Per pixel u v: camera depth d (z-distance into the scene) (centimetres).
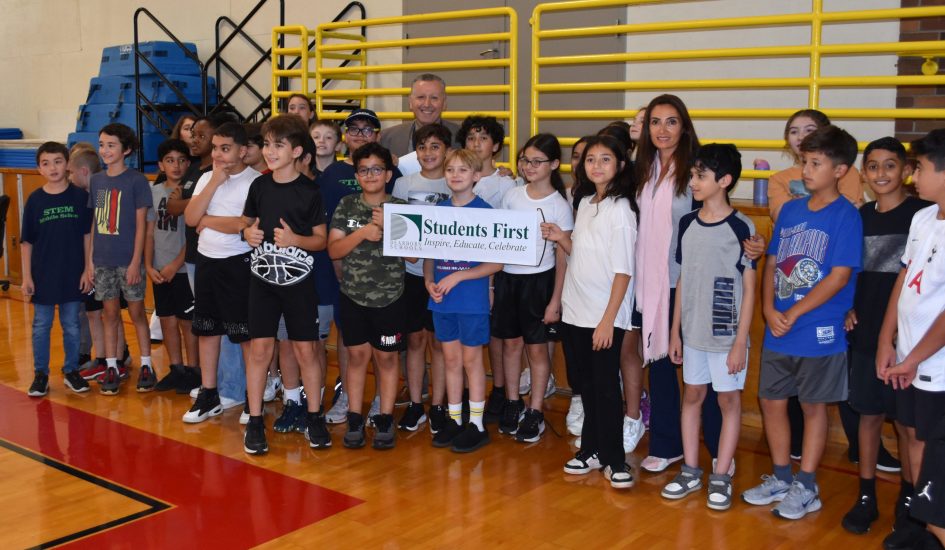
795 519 293
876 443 286
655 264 321
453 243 343
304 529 281
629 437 365
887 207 293
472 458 354
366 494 313
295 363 387
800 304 286
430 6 637
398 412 418
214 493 312
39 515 291
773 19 405
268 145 348
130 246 433
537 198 355
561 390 460
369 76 684
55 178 430
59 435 376
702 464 350
